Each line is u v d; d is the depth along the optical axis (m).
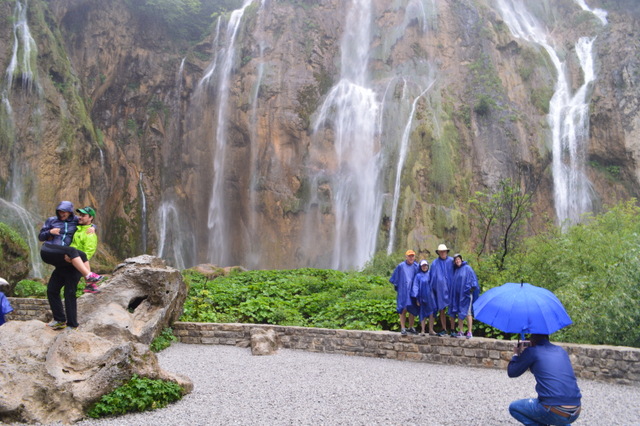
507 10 40.25
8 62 28.25
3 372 5.90
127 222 33.34
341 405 6.57
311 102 36.19
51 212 28.19
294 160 34.81
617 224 14.95
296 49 37.38
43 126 28.69
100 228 31.70
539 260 11.84
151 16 38.00
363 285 15.67
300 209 33.59
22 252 15.88
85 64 34.78
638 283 9.43
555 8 40.44
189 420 5.83
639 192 31.36
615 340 9.39
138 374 6.39
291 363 9.11
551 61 36.41
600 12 38.88
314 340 10.29
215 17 40.72
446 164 32.50
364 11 39.78
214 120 36.72
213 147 36.31
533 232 30.83
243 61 37.03
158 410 6.17
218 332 10.79
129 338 9.47
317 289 16.09
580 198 32.22
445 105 35.00
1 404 5.61
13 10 29.47
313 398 6.86
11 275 15.44
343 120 35.78
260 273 21.50
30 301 13.49
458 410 6.48
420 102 34.47
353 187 33.84
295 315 12.53
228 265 34.28
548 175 33.06
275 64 36.47
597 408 6.77
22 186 27.36
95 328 9.29
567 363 4.95
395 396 7.05
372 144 34.41
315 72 37.09
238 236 34.50
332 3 40.00
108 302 10.12
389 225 31.94
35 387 5.83
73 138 29.91
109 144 34.84
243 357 9.58
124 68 36.81
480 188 32.75
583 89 34.84
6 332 6.48
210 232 35.19
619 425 6.08
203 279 19.45
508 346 8.90
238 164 35.31
